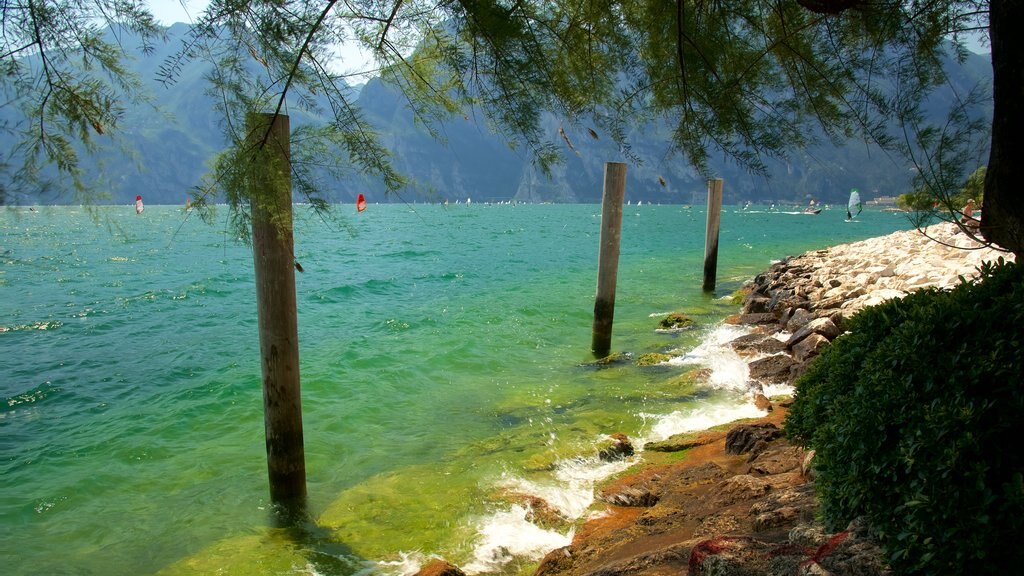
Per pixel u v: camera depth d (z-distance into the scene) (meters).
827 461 3.60
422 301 18.56
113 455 7.57
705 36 3.51
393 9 3.09
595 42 3.64
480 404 9.12
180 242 42.62
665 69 3.60
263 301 5.67
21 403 9.65
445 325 14.84
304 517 5.95
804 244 41.34
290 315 5.77
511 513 5.75
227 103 2.86
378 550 5.29
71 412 9.23
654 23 3.50
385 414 8.79
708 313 16.11
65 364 11.91
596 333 12.05
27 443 7.98
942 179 3.40
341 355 11.93
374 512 5.95
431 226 62.69
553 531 5.48
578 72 3.57
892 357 3.41
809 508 4.05
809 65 3.56
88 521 6.03
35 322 16.16
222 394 9.91
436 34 3.31
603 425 7.99
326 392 9.77
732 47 3.60
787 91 3.66
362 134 3.12
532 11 3.40
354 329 14.62
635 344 12.77
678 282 22.66
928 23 3.47
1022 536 2.60
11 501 6.43
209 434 8.27
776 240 44.94
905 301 4.12
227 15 2.70
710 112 3.58
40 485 6.79
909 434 3.06
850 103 3.54
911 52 3.54
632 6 3.55
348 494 6.37
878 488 3.15
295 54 2.84
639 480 6.17
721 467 5.99
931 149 3.39
